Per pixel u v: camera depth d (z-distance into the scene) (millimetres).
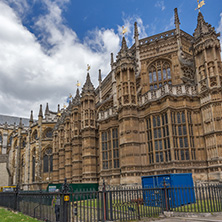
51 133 78875
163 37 37438
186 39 37531
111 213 13422
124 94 30750
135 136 29359
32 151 80312
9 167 95938
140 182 27547
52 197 14562
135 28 40188
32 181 77688
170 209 16906
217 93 25391
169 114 26812
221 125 24531
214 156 24422
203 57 27250
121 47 33156
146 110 29797
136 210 15406
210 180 24297
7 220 15141
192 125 27062
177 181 20688
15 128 108625
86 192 12953
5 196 23844
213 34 27188
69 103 60188
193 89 28156
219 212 15633
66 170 49625
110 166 33438
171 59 36125
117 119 33562
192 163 25547
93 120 41281
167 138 26750
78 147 45469
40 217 14992
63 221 12023
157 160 27359
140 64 38281
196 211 16188
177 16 37250
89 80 43594
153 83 36938
